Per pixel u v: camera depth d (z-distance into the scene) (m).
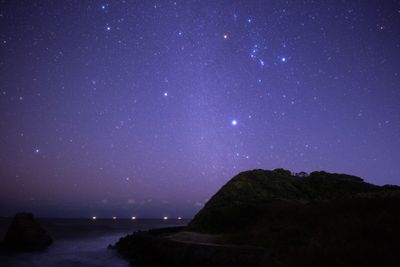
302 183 44.31
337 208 24.30
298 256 15.55
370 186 41.62
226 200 38.44
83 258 33.09
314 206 28.02
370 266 12.67
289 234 20.92
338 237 16.98
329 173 48.44
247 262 16.58
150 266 24.73
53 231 79.69
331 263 13.64
